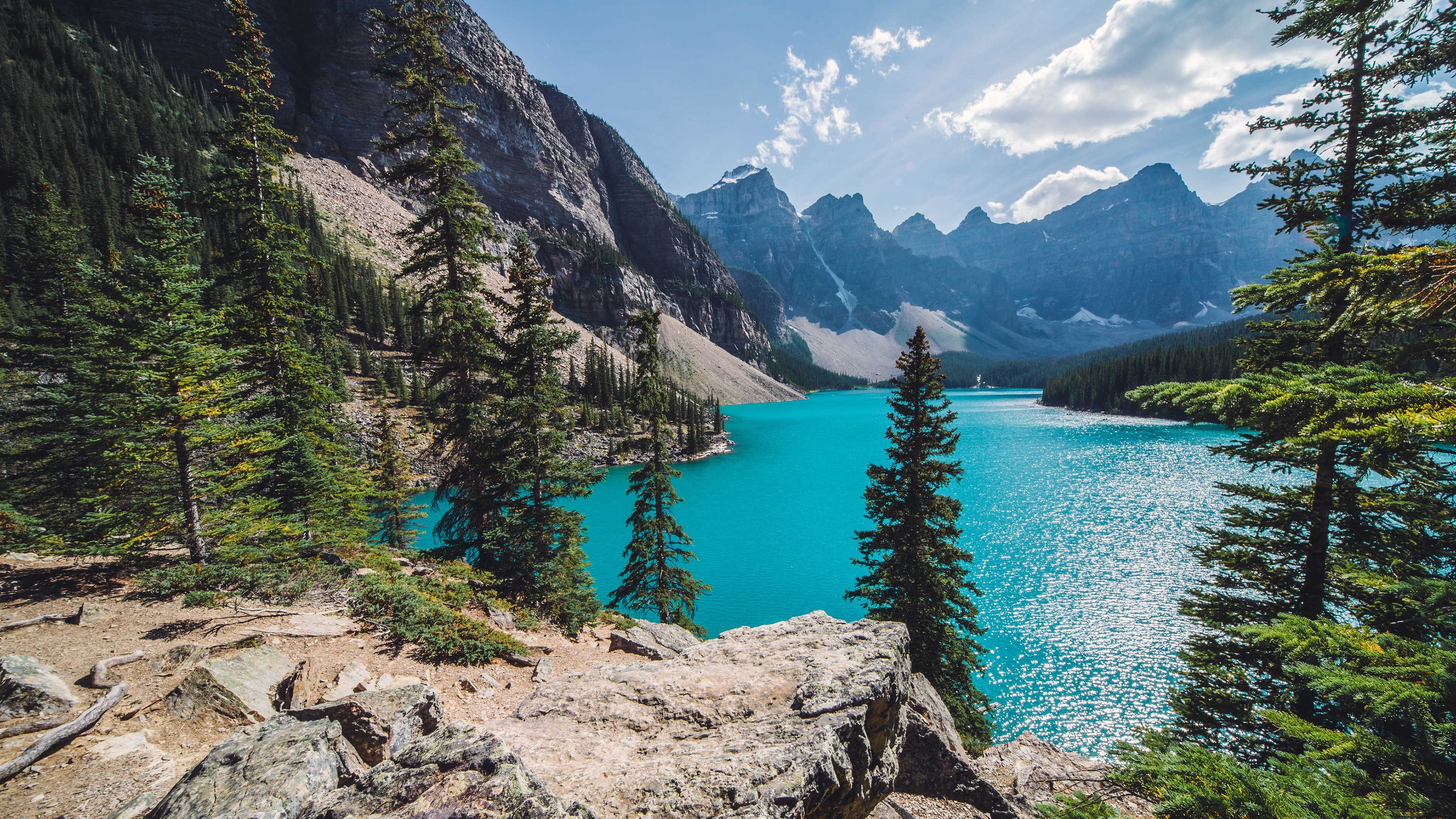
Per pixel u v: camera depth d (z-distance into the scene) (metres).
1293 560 10.82
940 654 18.48
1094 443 97.38
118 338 13.48
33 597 11.77
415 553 21.31
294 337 20.09
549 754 5.94
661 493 24.02
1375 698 3.39
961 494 64.44
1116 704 27.08
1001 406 178.25
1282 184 11.07
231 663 9.07
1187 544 47.50
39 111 79.62
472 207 19.27
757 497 67.81
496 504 19.94
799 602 38.62
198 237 15.69
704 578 42.66
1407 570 6.87
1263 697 10.54
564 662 14.45
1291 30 9.02
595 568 44.59
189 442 14.35
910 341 18.73
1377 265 4.37
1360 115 9.88
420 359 19.39
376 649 11.95
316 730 5.90
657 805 4.96
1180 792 4.00
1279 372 4.70
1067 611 36.19
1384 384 3.82
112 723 7.45
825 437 118.25
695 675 7.73
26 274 38.44
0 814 5.66
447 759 4.93
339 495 20.42
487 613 16.03
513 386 20.08
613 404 109.38
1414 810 3.13
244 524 15.07
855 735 6.20
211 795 4.78
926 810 10.18
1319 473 10.17
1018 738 14.34
